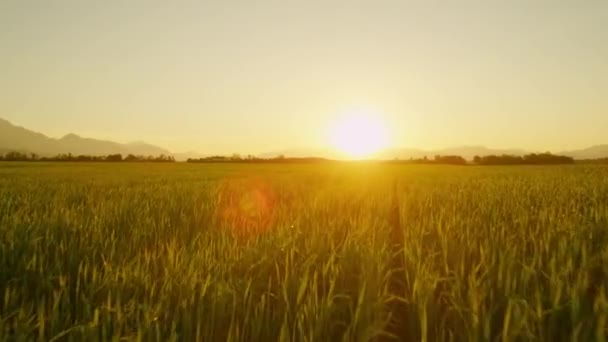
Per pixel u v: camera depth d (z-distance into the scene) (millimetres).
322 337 3498
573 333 2996
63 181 24062
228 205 11609
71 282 4812
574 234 6109
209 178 29109
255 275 4789
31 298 4367
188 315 3496
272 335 3549
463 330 3486
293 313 3770
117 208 10156
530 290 4164
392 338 3963
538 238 6262
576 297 3383
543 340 3125
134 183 22328
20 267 4898
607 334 3234
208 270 4637
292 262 4918
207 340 3404
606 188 15023
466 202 11203
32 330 3496
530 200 11625
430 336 3662
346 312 3963
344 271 4727
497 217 8375
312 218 8680
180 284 4098
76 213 9180
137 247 6375
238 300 3934
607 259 4715
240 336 3488
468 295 3799
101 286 4230
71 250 5629
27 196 13703
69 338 3281
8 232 6699
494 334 3527
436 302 4074
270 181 24641
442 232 6484
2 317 3766
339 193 15000
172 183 22391
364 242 6051
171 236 7180
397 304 4488
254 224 8492
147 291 4211
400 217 9469
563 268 4285
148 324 3326
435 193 14461
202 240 6730
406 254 5348
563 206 10203
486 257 5027
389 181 25609
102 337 3332
